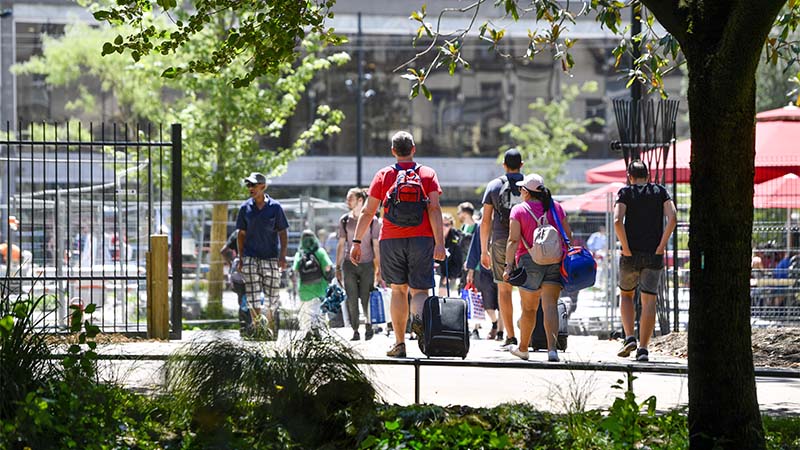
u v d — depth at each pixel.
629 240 40.62
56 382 22.69
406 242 38.00
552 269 38.72
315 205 73.38
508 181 42.84
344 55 87.81
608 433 23.52
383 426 23.39
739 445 21.80
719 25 21.47
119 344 42.38
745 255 21.75
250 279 50.56
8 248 51.50
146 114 104.06
